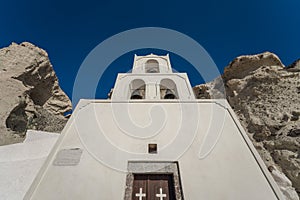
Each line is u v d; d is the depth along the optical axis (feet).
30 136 37.42
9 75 62.64
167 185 20.84
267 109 47.55
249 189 19.08
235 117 29.25
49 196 18.61
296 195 26.91
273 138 38.96
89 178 20.44
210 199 18.28
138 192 20.13
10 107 49.78
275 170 31.32
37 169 27.02
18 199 22.56
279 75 55.83
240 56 71.56
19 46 76.64
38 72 74.69
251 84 60.70
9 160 29.14
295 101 45.55
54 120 70.49
